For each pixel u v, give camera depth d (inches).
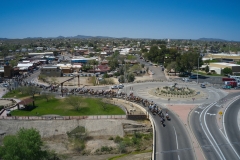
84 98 4495.6
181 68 7135.8
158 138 2662.4
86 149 2989.7
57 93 4931.1
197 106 3882.9
